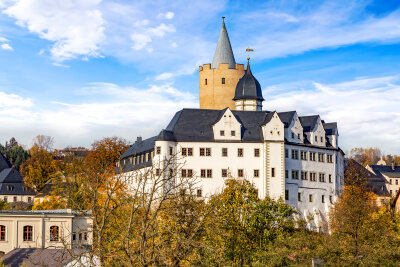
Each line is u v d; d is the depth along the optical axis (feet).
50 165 478.59
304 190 313.73
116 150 435.12
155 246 79.30
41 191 445.37
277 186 295.89
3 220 205.26
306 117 337.52
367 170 474.90
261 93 364.58
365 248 159.43
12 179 474.08
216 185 289.12
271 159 296.30
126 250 73.56
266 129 298.76
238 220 153.69
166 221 90.17
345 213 177.47
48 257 140.67
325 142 337.52
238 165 293.43
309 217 297.74
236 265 139.23
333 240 167.12
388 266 152.05
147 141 335.67
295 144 313.12
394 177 518.37
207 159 290.15
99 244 74.69
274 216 170.09
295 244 169.68
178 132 292.20
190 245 81.20
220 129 294.25
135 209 76.79
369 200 247.91
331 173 338.13
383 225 189.67
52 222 207.21
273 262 148.66
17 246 204.85
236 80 388.78
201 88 393.09
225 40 395.14
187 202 91.45
